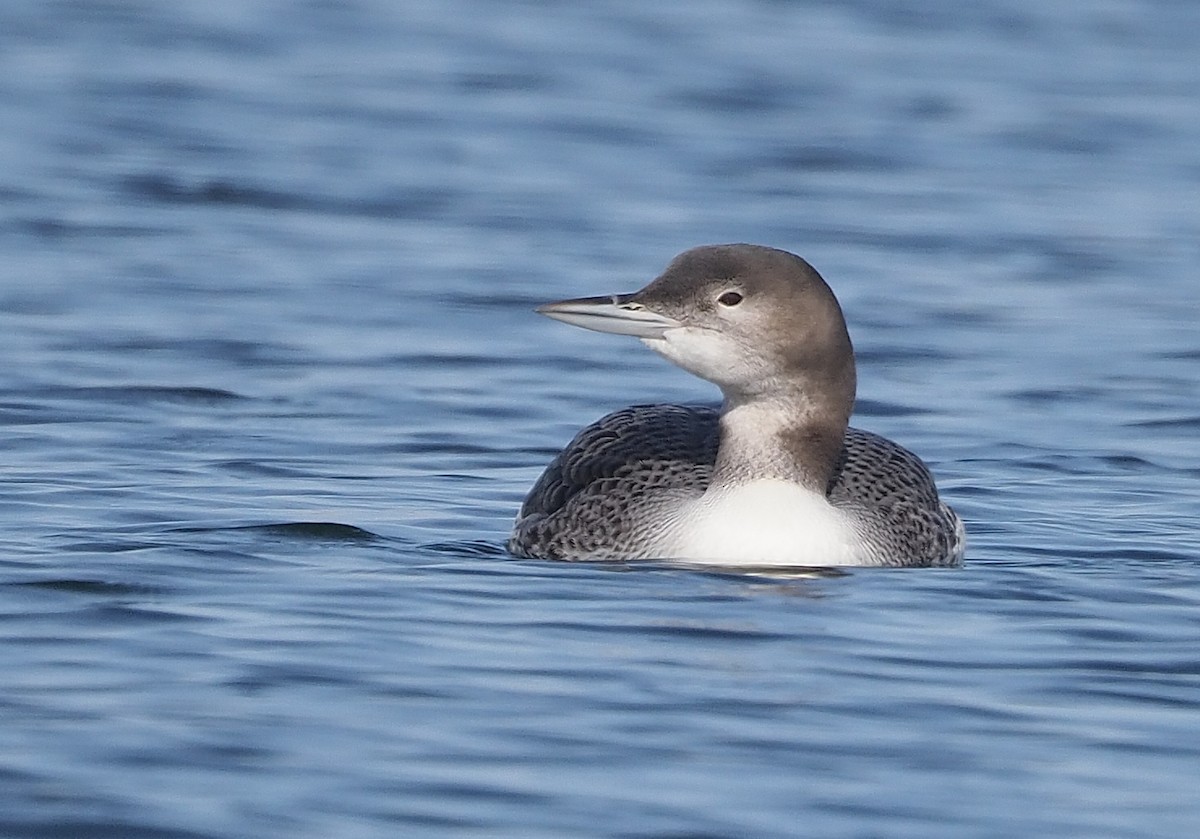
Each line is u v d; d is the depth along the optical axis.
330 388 16.80
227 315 19.25
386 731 8.62
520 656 9.70
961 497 13.98
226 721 8.67
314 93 31.30
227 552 11.64
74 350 17.69
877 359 18.52
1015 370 18.16
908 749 8.59
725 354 11.77
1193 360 18.59
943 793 8.12
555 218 24.23
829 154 28.59
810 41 37.06
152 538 11.92
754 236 23.61
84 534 11.98
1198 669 9.73
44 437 14.81
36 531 12.02
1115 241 23.89
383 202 24.77
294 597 10.67
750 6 40.28
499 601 10.73
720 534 11.70
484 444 15.24
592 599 10.80
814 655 9.84
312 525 12.42
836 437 12.01
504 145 28.44
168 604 10.43
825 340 11.85
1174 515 13.46
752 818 7.82
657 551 11.77
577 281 21.11
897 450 12.80
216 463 14.27
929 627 10.41
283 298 20.05
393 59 34.16
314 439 15.16
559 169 27.12
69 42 34.09
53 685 9.08
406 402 16.45
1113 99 32.75
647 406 13.04
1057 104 32.34
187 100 30.34
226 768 8.17
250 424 15.54
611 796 7.99
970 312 20.44
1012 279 21.98
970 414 16.62
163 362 17.42
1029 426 16.25
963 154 28.88
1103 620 10.60
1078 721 8.98
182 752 8.32
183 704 8.88
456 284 20.88
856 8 40.31
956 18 39.53
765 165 27.88
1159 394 17.34
